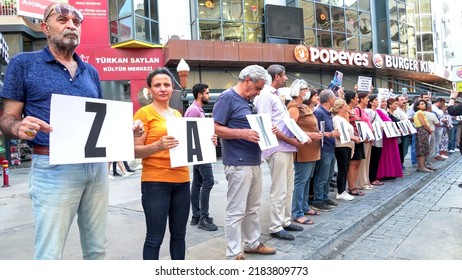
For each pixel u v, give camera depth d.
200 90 4.50
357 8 22.58
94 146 2.14
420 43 27.89
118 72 15.91
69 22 2.13
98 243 2.33
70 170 2.09
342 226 4.36
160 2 17.23
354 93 6.21
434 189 6.56
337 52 19.03
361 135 6.01
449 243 3.83
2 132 2.01
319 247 3.67
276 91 4.13
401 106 8.58
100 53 15.69
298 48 17.81
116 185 8.06
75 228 4.56
